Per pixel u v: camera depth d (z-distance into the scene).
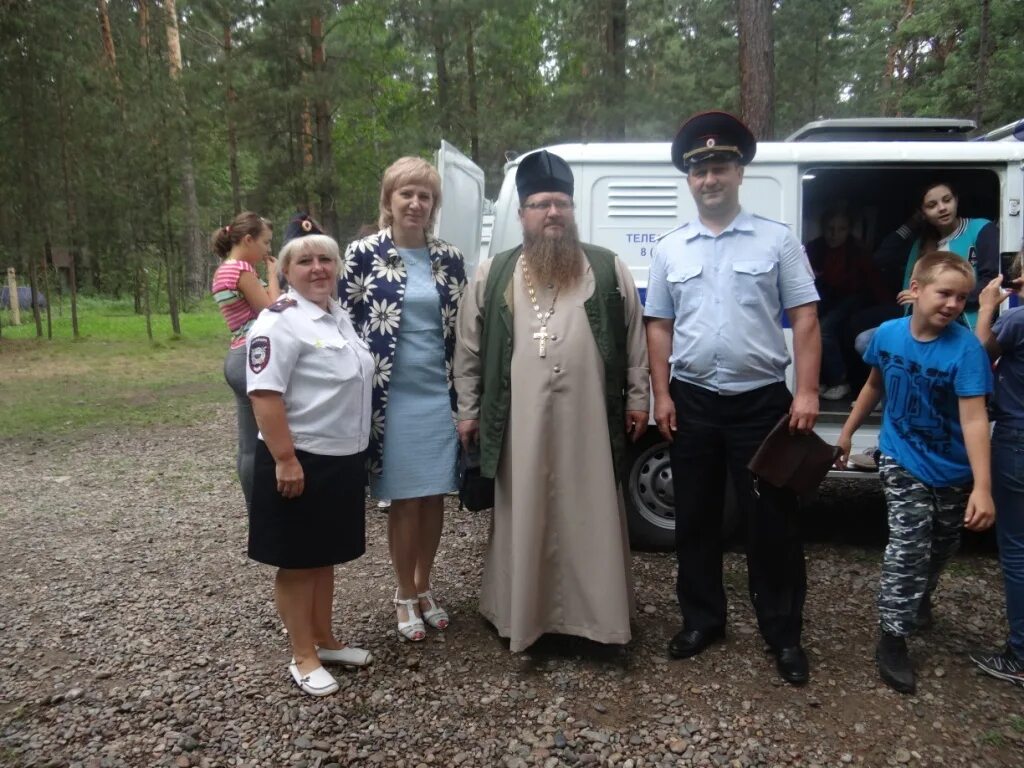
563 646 3.23
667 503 4.34
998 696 2.81
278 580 2.89
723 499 3.12
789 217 4.16
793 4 16.86
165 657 3.17
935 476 2.81
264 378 2.63
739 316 2.88
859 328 4.99
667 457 4.30
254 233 3.65
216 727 2.66
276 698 2.84
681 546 3.13
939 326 2.75
